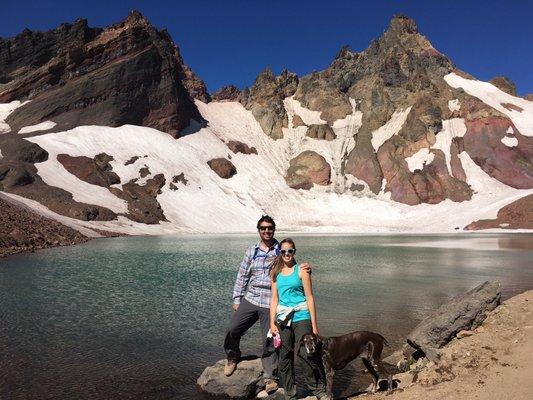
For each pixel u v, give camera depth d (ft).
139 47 427.33
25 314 45.52
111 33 441.68
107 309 48.78
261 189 383.24
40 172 282.15
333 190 396.98
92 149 336.08
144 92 407.85
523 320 29.99
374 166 405.59
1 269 82.38
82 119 378.32
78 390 25.44
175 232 272.72
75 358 31.37
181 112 426.10
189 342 35.99
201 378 26.20
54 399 24.03
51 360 30.86
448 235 252.62
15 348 33.58
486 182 374.22
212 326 41.52
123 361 30.86
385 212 360.07
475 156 393.70
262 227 25.94
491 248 150.71
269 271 23.67
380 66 492.54
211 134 443.73
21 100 419.13
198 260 105.70
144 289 62.69
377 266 96.94
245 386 25.41
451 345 28.71
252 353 33.45
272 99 515.09
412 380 25.52
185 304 52.24
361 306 51.57
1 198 176.86
